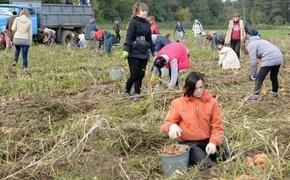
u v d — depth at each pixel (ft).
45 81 34.40
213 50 65.67
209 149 16.15
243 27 44.37
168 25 211.61
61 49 66.69
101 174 15.89
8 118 23.90
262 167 16.25
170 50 26.04
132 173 16.29
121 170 16.24
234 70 41.42
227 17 294.25
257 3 299.79
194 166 16.20
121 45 77.10
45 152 18.84
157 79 26.94
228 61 43.06
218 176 15.60
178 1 266.77
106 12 222.28
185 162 16.02
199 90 16.60
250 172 15.85
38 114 24.36
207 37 69.36
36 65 46.34
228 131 20.15
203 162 16.19
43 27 75.10
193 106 16.78
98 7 215.51
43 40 74.02
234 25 44.52
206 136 16.87
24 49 42.86
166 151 16.26
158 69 26.63
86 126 20.15
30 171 16.51
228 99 26.91
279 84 33.04
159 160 17.40
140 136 19.56
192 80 16.49
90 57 56.18
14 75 39.63
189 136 16.81
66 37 79.20
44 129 22.07
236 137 19.44
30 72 40.81
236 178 15.29
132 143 19.25
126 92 28.07
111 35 60.29
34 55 56.13
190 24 221.05
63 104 25.46
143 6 26.73
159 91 26.71
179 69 26.27
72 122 22.34
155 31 49.78
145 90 29.25
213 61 51.60
